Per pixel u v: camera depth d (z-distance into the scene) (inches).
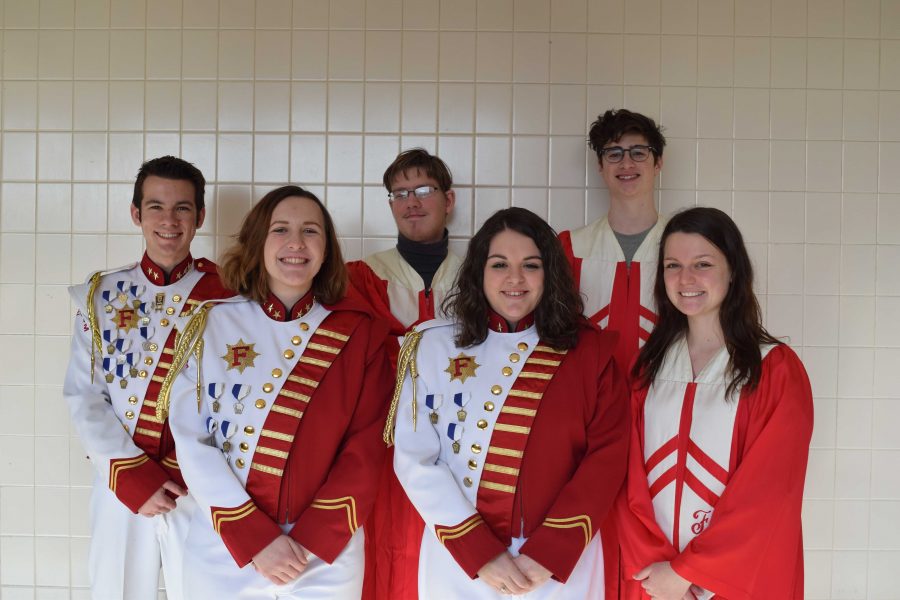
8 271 120.3
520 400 77.0
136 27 119.1
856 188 119.2
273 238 79.0
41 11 119.4
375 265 106.6
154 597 93.0
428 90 118.0
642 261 101.2
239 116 118.9
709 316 81.4
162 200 94.9
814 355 118.9
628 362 99.5
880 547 118.1
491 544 72.3
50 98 119.8
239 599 74.5
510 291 78.0
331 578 75.3
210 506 73.6
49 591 119.5
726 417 77.0
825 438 118.4
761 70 118.6
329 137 118.6
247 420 76.7
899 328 118.9
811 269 119.0
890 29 119.3
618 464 77.2
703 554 73.0
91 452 87.8
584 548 73.7
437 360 80.9
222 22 118.5
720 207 118.8
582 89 117.9
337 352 80.4
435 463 77.5
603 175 105.6
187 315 85.7
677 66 118.1
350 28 118.0
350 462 77.5
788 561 74.7
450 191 110.1
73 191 120.0
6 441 119.9
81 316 94.6
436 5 117.6
